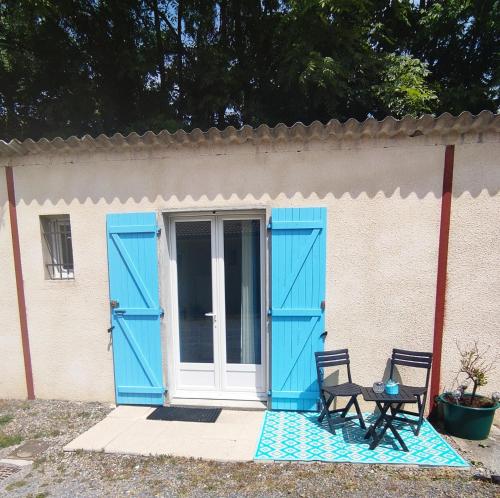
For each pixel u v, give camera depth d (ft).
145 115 27.45
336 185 11.50
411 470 9.06
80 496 8.44
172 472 9.19
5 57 22.13
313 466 9.28
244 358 12.92
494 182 10.82
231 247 12.69
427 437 10.41
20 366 13.58
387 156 11.23
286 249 11.71
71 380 13.33
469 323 11.22
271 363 12.05
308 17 20.08
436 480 8.68
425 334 11.42
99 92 25.72
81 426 11.56
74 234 12.91
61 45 25.04
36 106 26.07
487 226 10.95
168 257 12.87
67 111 25.04
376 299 11.55
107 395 13.16
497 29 22.49
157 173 12.33
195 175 12.12
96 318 13.00
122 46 26.20
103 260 12.85
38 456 10.04
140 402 12.82
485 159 10.82
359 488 8.46
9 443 10.67
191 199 12.20
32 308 13.33
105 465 9.57
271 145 11.68
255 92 25.67
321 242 11.54
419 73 21.09
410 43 25.21
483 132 10.74
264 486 8.62
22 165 13.04
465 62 25.90
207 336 13.05
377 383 10.32
